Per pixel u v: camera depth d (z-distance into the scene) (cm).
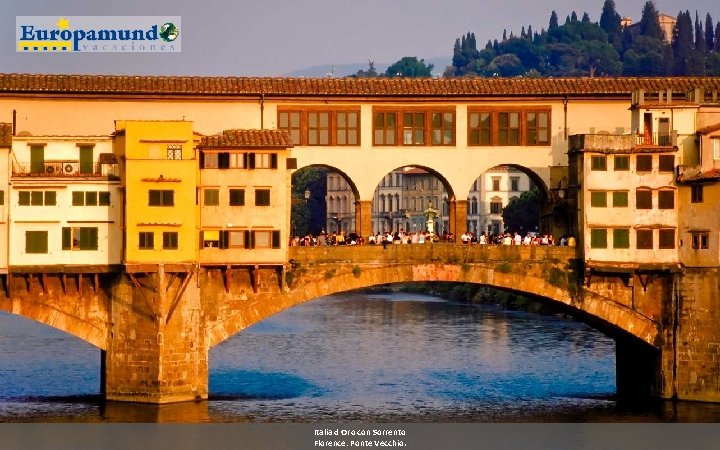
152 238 9962
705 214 10481
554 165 11050
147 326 10019
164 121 9975
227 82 10762
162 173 9962
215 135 10294
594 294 10644
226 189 10169
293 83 10825
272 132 10331
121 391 10106
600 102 11062
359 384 11169
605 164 10569
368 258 10394
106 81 10600
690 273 10581
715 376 10500
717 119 10662
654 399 10719
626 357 11000
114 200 10056
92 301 10131
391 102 10888
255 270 10200
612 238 10588
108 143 10144
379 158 10900
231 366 12069
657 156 10594
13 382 11094
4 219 9931
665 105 10638
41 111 10519
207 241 10144
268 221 10206
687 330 10600
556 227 11131
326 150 10844
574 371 11888
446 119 10975
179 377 10119
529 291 10594
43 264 9981
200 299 10181
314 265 10325
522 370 11912
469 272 10525
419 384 11200
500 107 10994
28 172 10044
